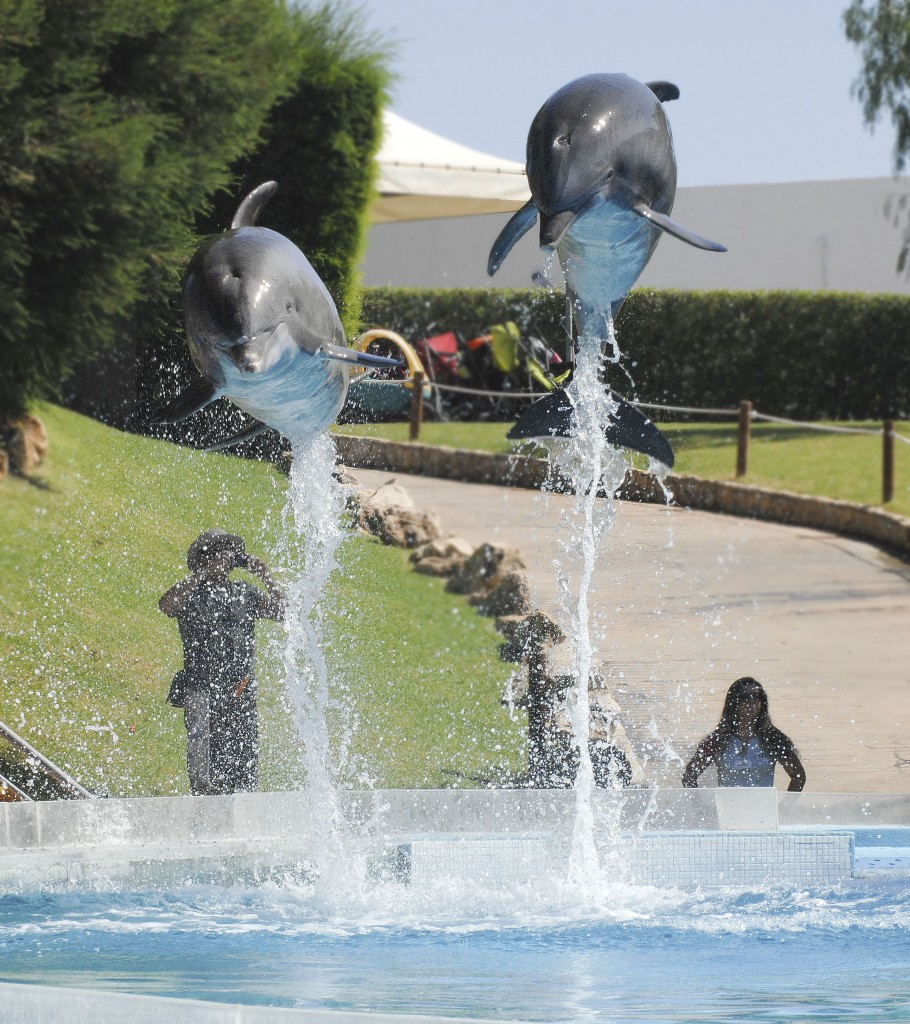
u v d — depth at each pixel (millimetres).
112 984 9133
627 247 10625
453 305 48500
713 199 56125
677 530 35469
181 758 18094
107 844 13188
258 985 9109
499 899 12250
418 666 22922
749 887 12852
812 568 32406
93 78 25016
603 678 20438
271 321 10469
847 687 23109
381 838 13773
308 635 15625
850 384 52062
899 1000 8617
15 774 16969
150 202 24859
